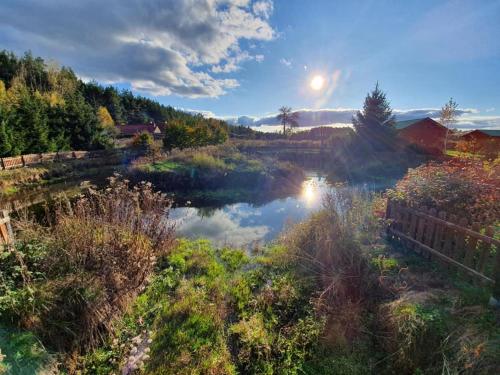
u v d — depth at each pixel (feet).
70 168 53.16
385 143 61.87
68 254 10.25
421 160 55.47
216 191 39.50
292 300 11.28
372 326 9.31
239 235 21.21
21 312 8.21
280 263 14.76
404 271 11.35
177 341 9.12
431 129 94.53
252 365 8.51
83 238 11.08
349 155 62.39
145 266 12.29
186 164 46.14
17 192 38.63
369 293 10.75
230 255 16.63
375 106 62.08
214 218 26.63
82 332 8.61
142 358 7.63
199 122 85.46
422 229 12.67
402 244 13.87
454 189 13.74
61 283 9.22
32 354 7.33
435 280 10.52
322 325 9.52
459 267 10.55
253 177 43.04
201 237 20.66
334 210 15.30
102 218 13.60
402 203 14.20
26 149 54.85
